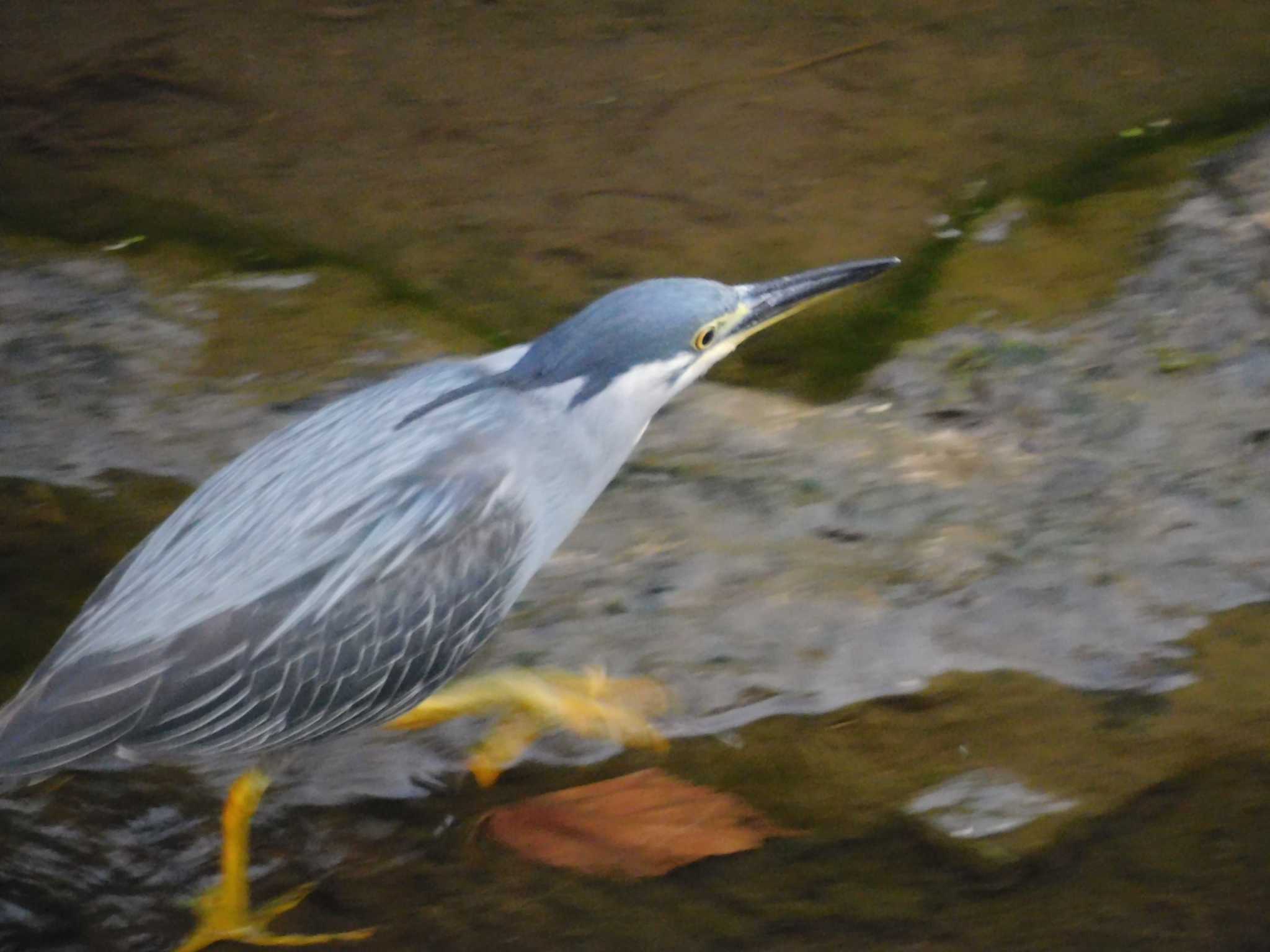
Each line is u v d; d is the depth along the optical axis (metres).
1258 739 8.08
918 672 8.50
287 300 11.52
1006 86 13.73
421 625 7.63
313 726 7.59
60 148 13.55
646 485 9.63
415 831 8.02
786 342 10.84
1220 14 14.57
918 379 10.33
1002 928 7.39
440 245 12.23
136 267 11.88
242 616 7.32
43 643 8.95
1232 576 8.84
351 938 7.58
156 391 10.57
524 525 7.90
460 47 14.90
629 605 8.89
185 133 13.78
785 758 8.20
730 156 13.07
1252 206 11.41
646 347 8.14
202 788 8.23
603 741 8.31
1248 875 7.53
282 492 7.76
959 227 12.04
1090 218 11.69
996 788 7.96
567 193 12.77
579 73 14.36
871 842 7.81
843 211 12.34
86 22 15.45
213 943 7.61
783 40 14.70
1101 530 9.13
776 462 9.74
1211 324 10.48
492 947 7.49
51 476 9.95
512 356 8.65
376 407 8.16
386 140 13.60
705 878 7.70
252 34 15.23
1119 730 8.20
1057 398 10.05
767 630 8.71
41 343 10.97
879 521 9.28
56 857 7.96
